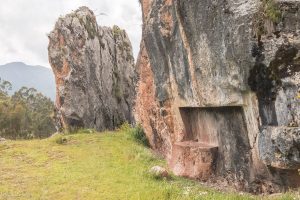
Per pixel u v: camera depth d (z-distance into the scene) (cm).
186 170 1409
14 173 1456
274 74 920
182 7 1240
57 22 3155
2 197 1165
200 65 1220
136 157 1650
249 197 1066
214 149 1329
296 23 912
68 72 3033
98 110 3192
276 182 1052
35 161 1658
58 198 1156
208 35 1137
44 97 6588
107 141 2095
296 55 891
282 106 911
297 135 859
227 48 1050
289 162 898
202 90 1248
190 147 1402
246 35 969
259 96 991
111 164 1548
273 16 916
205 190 1219
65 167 1516
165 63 1517
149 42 1602
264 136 967
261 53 945
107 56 3525
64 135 2478
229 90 1107
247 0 997
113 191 1198
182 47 1315
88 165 1539
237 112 1156
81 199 1139
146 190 1185
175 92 1490
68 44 3077
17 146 1995
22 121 4822
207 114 1356
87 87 3091
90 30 3288
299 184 976
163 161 1661
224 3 1041
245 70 995
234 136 1210
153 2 1584
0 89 6169
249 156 1142
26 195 1184
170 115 1644
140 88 2123
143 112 2084
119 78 3662
